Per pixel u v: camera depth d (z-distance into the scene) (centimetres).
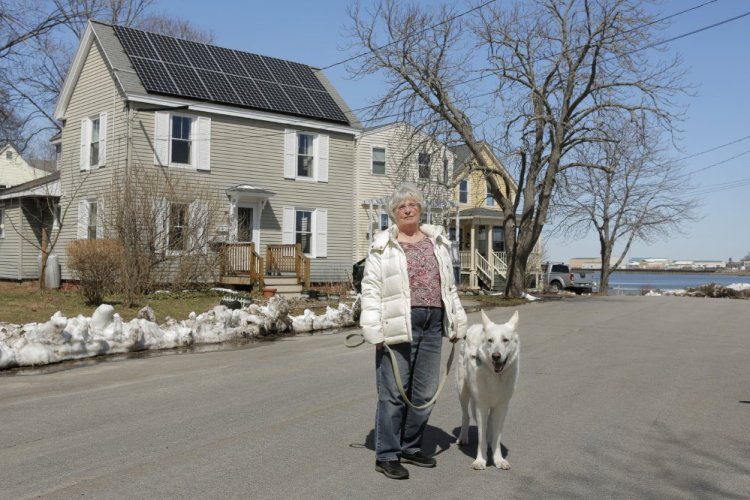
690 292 3944
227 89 2506
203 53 2642
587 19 2448
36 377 966
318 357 1174
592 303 2544
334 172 2753
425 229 583
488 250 3622
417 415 557
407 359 546
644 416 738
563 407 781
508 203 2728
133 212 1853
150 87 2283
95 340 1182
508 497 486
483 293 3262
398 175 2742
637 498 485
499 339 526
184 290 1988
